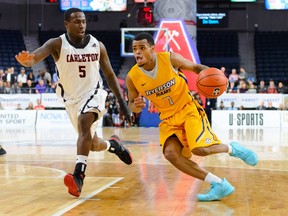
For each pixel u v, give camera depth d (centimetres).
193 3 2019
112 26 2847
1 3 2777
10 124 1958
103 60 511
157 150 995
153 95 463
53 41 484
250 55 2683
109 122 1975
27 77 2139
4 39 2605
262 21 2808
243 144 1113
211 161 788
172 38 1970
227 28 2823
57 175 634
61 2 2536
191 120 452
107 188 528
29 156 880
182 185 549
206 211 410
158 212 406
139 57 450
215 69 452
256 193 498
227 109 1888
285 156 870
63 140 1261
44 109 1956
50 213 400
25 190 515
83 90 496
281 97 1873
